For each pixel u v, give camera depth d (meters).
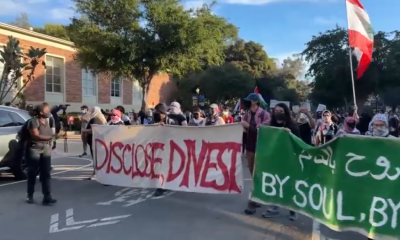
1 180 9.36
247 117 6.87
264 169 5.95
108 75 28.25
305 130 8.27
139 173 7.61
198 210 6.73
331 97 45.91
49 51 30.58
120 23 23.64
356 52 8.49
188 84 51.62
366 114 11.75
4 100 25.97
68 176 9.88
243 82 51.47
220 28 25.62
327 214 5.08
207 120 11.70
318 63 45.00
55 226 5.81
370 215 4.75
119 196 7.70
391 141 4.66
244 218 6.28
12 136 8.91
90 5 23.64
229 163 6.75
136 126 7.61
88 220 6.12
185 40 23.75
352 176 4.89
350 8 8.39
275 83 64.44
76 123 27.36
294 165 5.61
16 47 21.98
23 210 6.67
